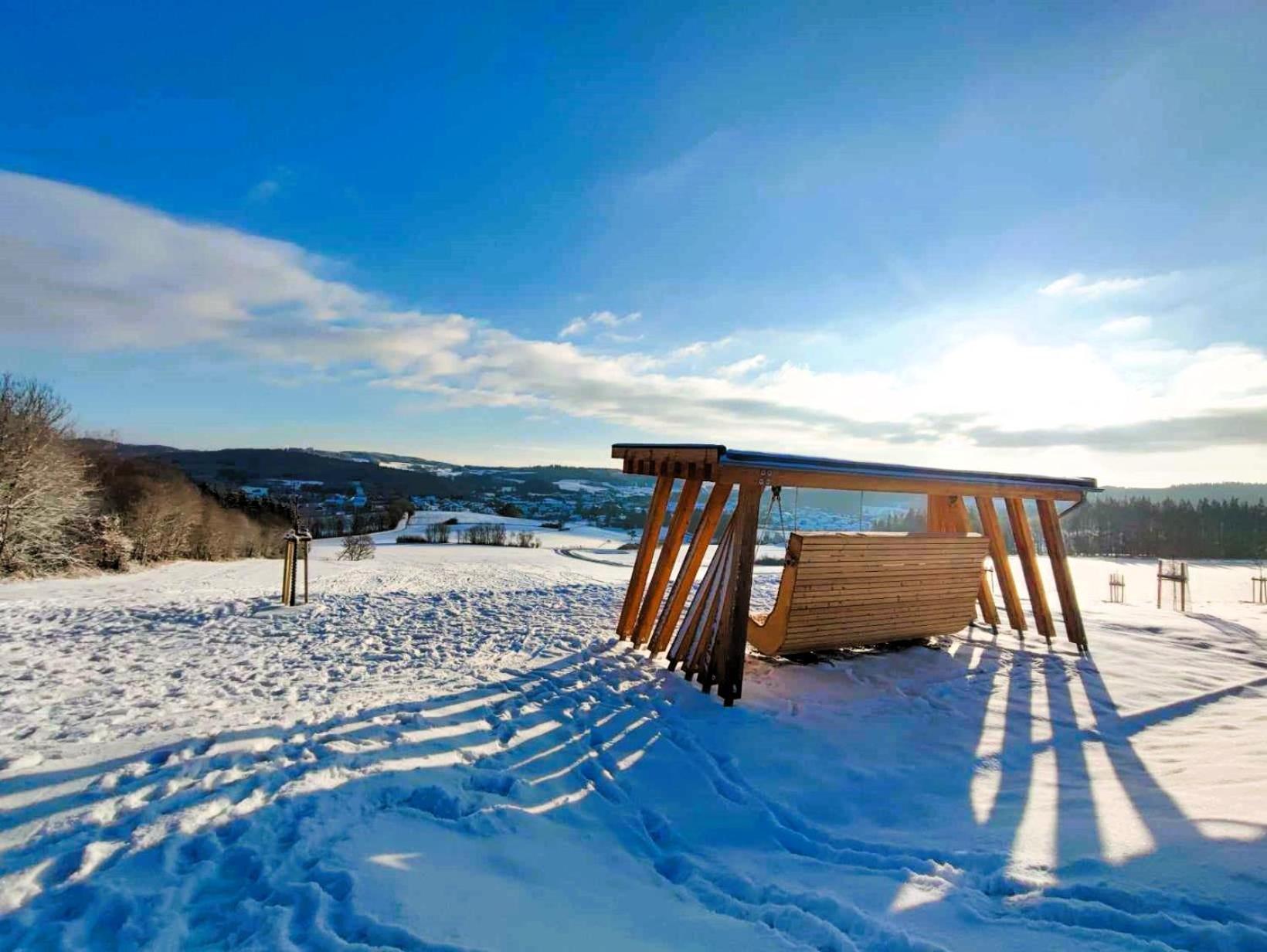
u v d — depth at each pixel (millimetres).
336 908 2607
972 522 16812
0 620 9094
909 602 7621
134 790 3604
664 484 8430
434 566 35594
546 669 7012
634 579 8547
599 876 3143
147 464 38219
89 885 2697
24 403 22734
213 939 2453
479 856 3184
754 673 6996
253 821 3285
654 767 4488
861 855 3295
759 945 2512
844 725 5426
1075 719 5656
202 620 9586
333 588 17500
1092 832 3377
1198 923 2479
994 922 2635
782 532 7953
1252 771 4176
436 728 4969
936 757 4734
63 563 22641
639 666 7215
